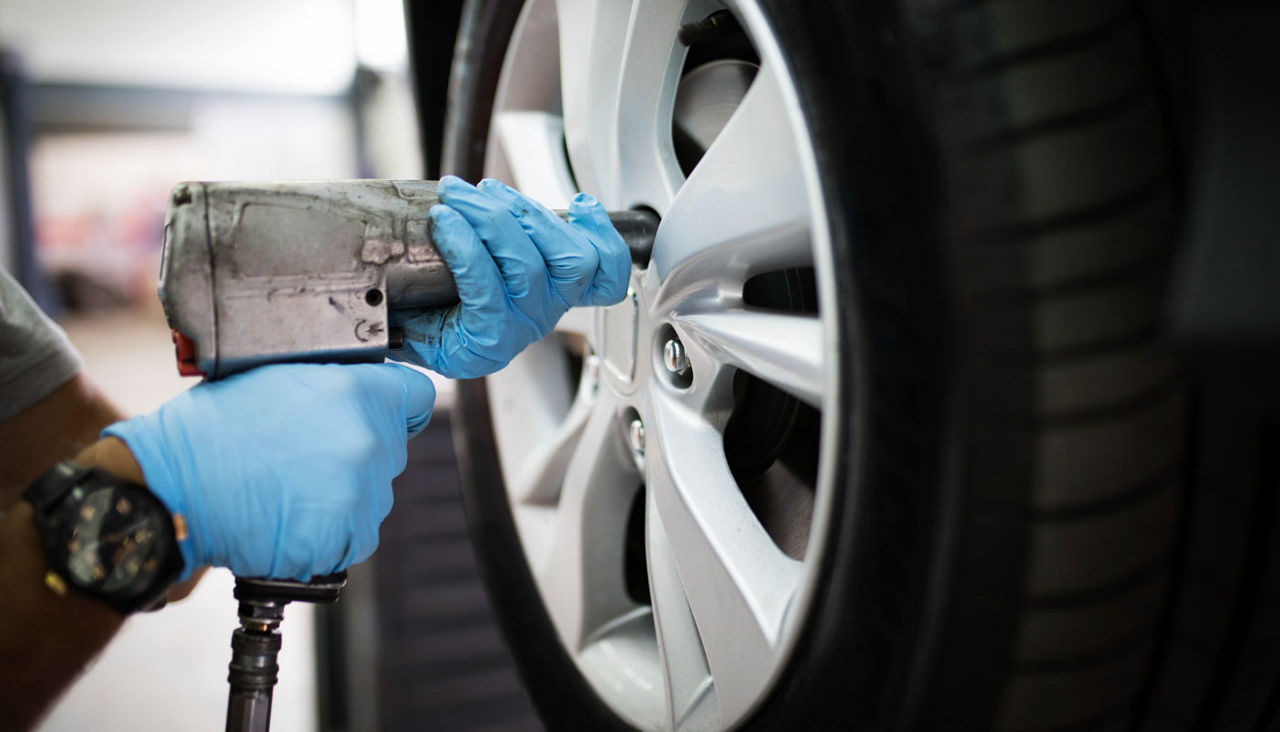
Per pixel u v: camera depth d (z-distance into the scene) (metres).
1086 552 0.43
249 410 0.61
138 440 0.60
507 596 1.12
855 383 0.48
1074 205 0.41
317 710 1.86
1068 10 0.42
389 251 0.63
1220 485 0.45
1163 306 0.41
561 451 1.03
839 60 0.48
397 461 0.68
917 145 0.43
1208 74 0.39
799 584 0.54
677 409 0.74
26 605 0.57
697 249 0.65
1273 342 0.35
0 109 6.43
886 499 0.47
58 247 6.97
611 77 0.81
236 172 7.00
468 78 1.10
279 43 6.75
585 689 0.93
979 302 0.42
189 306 0.59
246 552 0.62
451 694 1.60
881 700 0.47
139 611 0.60
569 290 0.71
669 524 0.72
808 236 0.54
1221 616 0.48
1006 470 0.42
